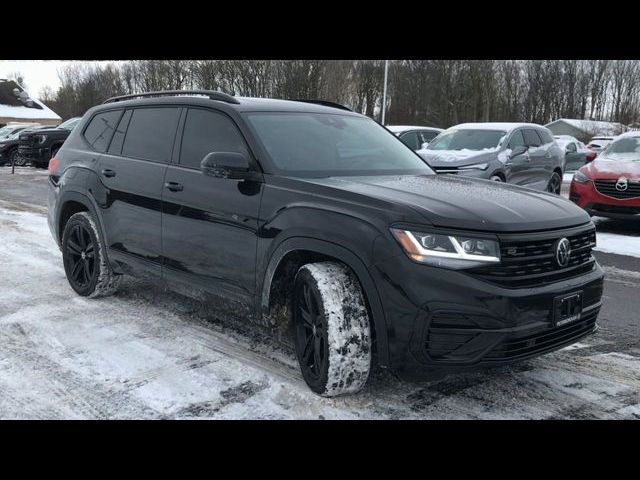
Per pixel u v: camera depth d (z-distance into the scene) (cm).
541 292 316
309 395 351
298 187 366
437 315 304
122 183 485
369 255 317
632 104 7162
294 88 4384
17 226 901
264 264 371
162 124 476
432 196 344
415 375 315
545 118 6881
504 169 1095
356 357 329
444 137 1215
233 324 472
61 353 411
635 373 396
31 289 564
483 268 308
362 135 469
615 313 541
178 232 433
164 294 547
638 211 921
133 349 419
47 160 1972
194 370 385
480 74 5469
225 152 389
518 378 382
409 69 5841
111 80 6231
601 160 1021
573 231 345
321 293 331
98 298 534
